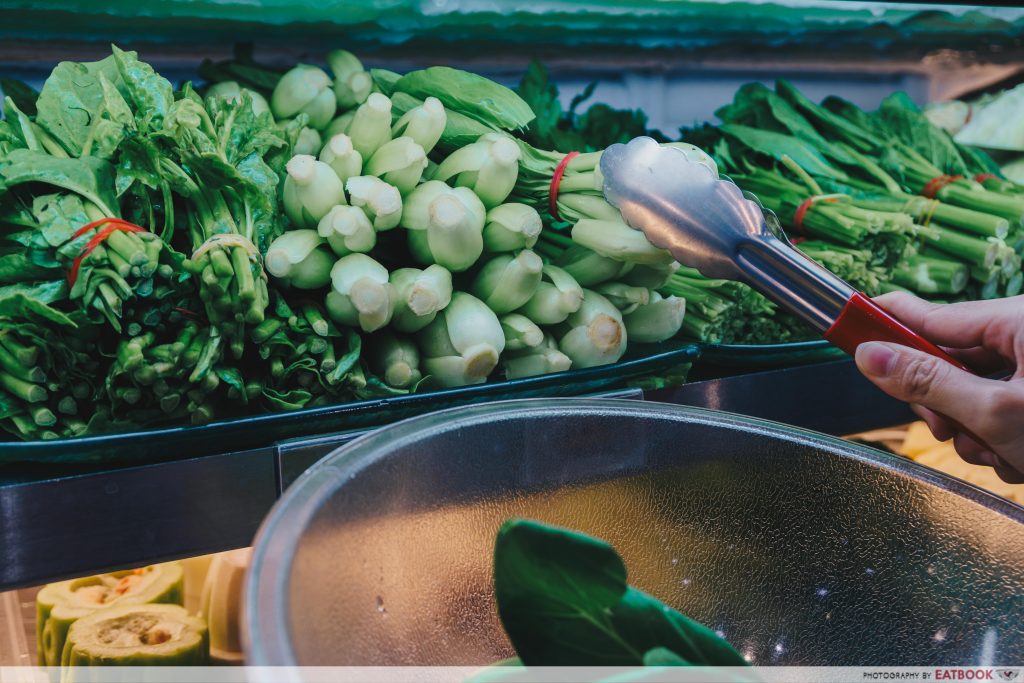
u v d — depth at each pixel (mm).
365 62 1206
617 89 1385
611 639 496
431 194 917
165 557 719
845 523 588
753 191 1381
